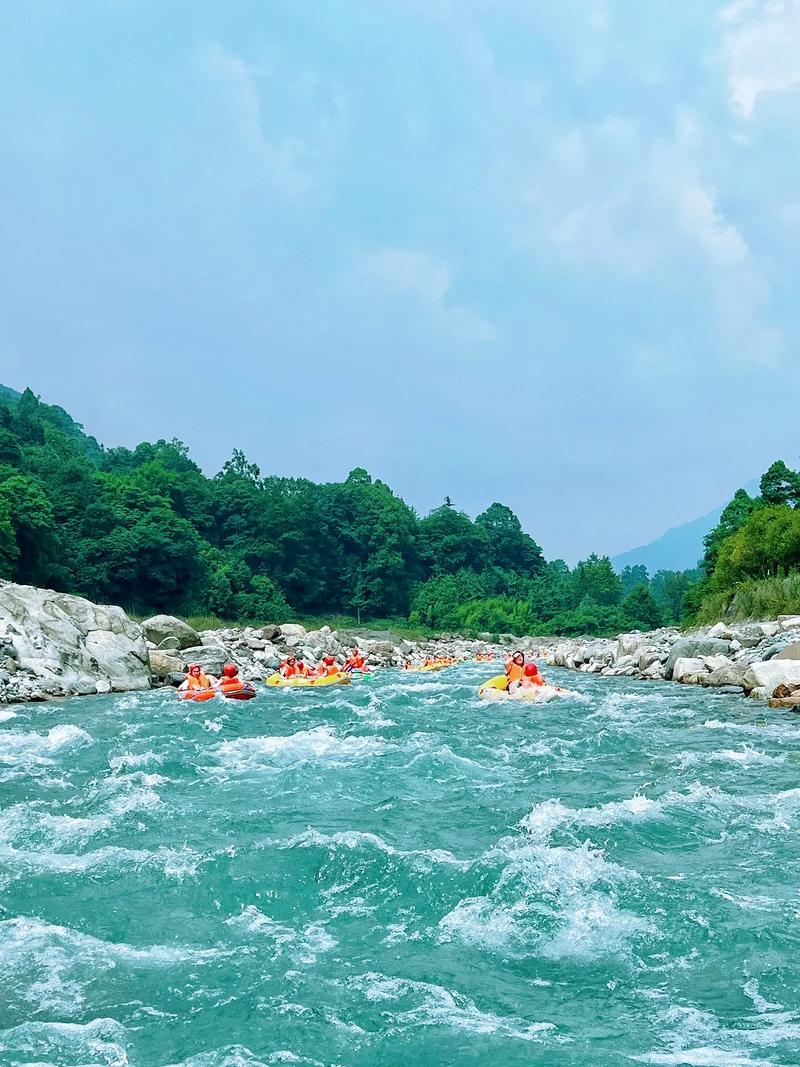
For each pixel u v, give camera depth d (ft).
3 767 52.95
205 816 41.11
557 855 34.45
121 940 27.96
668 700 86.12
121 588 263.49
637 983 25.04
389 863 33.73
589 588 451.12
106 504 280.92
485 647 270.26
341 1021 22.97
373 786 47.39
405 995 24.35
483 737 64.13
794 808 41.39
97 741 62.44
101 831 38.73
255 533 374.43
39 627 99.76
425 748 58.70
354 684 112.37
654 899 30.48
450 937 28.04
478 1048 21.62
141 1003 23.97
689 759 53.31
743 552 153.07
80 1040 22.08
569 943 27.50
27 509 222.07
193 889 31.94
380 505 434.30
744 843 36.50
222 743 61.21
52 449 412.98
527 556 511.81
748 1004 23.76
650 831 38.01
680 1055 21.20
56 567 236.43
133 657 105.70
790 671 87.40
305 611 380.99
